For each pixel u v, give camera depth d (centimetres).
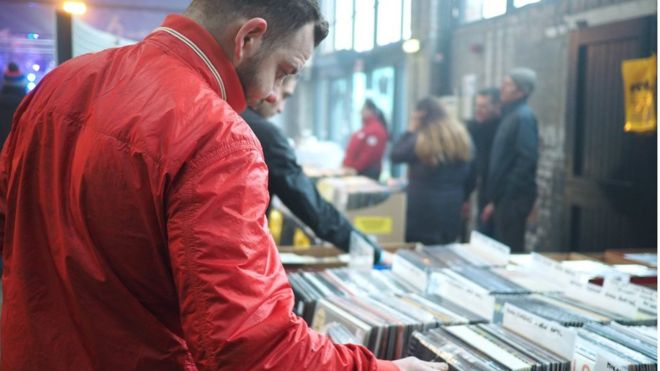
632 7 344
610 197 360
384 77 725
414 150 397
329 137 941
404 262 176
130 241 88
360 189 298
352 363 85
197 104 85
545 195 433
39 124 96
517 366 108
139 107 86
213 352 77
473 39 548
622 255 212
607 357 107
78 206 89
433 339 121
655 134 313
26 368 96
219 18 95
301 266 202
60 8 293
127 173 85
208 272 78
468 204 436
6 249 102
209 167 81
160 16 307
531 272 174
